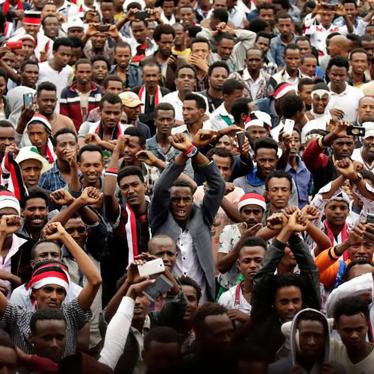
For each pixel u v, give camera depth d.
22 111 30.92
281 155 29.44
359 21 48.22
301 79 36.97
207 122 33.66
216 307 18.83
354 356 19.36
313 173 30.20
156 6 47.38
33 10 45.09
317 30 46.97
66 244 21.45
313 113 34.94
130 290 19.89
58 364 18.56
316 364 18.89
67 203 23.86
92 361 18.39
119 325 19.56
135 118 32.78
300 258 20.97
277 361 18.91
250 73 38.53
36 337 19.81
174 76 38.59
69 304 21.31
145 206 24.77
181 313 20.62
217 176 23.97
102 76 37.50
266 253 21.00
